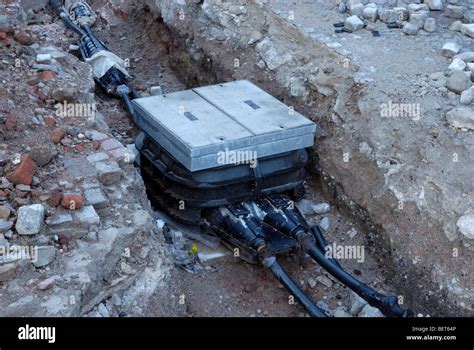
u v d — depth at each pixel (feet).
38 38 13.98
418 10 14.29
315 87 13.04
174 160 11.66
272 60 13.88
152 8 16.75
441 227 10.87
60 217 9.97
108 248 9.93
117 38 17.20
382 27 14.12
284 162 11.98
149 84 15.97
